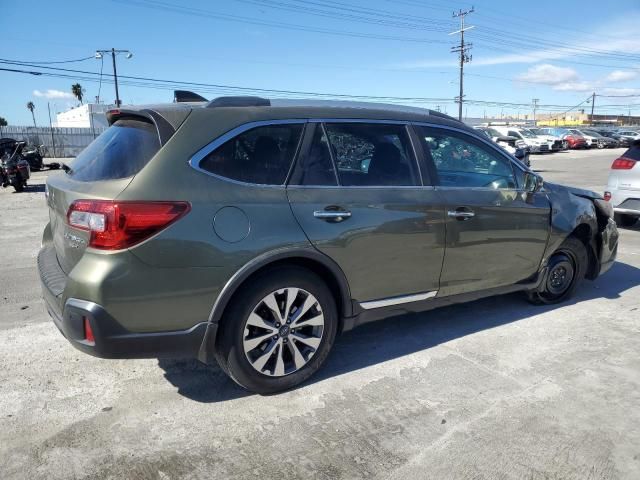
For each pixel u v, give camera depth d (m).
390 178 3.63
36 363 3.70
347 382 3.49
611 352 3.99
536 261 4.55
